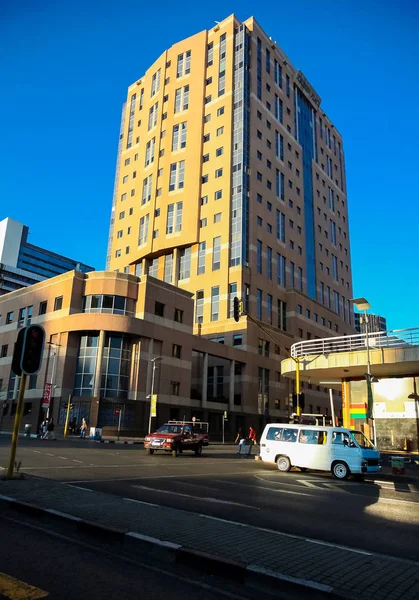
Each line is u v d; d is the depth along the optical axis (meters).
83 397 40.94
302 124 83.50
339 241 90.06
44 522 7.01
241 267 59.62
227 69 69.69
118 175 83.94
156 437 23.75
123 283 45.03
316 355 27.52
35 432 42.22
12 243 145.00
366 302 24.84
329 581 4.61
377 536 7.03
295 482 14.27
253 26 73.12
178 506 8.78
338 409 75.69
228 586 4.76
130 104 82.75
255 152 67.12
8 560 5.15
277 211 70.12
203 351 51.53
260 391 58.88
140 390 43.06
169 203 68.06
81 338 43.31
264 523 7.59
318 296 77.69
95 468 15.23
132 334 43.69
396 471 18.28
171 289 48.66
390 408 28.09
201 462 20.53
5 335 50.91
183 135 70.31
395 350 24.27
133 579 4.79
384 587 4.52
